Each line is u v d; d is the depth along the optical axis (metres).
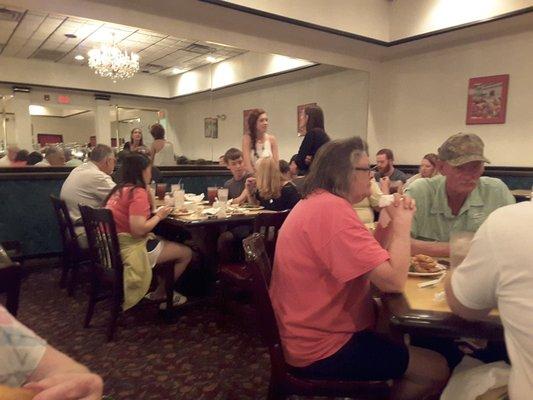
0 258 1.30
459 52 4.91
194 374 1.94
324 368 1.18
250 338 2.32
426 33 4.70
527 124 4.41
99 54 5.59
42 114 6.19
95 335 2.35
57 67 5.97
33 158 4.41
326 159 1.26
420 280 1.24
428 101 5.30
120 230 2.35
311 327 1.18
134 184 2.42
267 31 4.59
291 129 6.24
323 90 6.05
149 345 2.24
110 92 6.21
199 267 3.00
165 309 2.56
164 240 2.60
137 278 2.28
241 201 3.46
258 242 1.33
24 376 0.61
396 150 5.76
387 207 1.19
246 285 2.39
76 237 2.94
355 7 4.76
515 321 0.73
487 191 1.65
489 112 4.70
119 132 6.35
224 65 6.18
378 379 1.19
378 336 1.23
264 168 3.03
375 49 5.26
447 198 1.66
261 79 5.96
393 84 5.71
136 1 3.73
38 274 3.56
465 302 0.86
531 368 0.72
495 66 4.61
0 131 5.89
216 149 6.46
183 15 4.08
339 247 1.11
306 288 1.18
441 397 1.05
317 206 1.19
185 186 4.79
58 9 3.48
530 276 0.71
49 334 2.36
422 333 0.94
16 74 5.79
